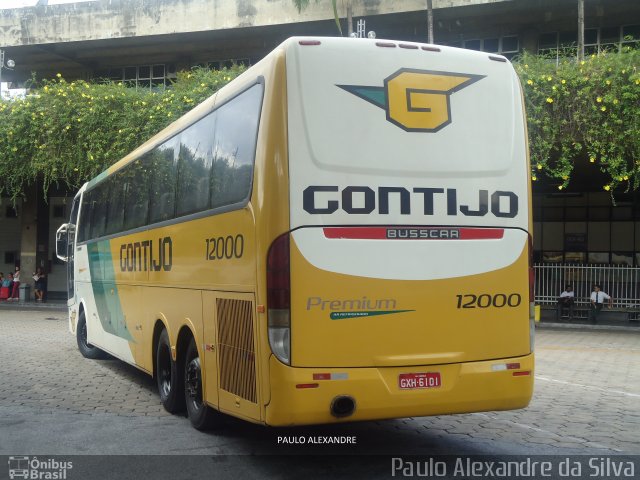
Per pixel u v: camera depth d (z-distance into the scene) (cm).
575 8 2633
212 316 638
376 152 543
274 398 513
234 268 585
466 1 2634
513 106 596
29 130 2405
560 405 869
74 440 671
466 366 557
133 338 942
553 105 1881
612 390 995
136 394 926
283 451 634
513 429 728
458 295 557
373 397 526
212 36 3075
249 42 3150
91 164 2355
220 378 618
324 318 520
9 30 3200
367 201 536
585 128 1872
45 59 3428
